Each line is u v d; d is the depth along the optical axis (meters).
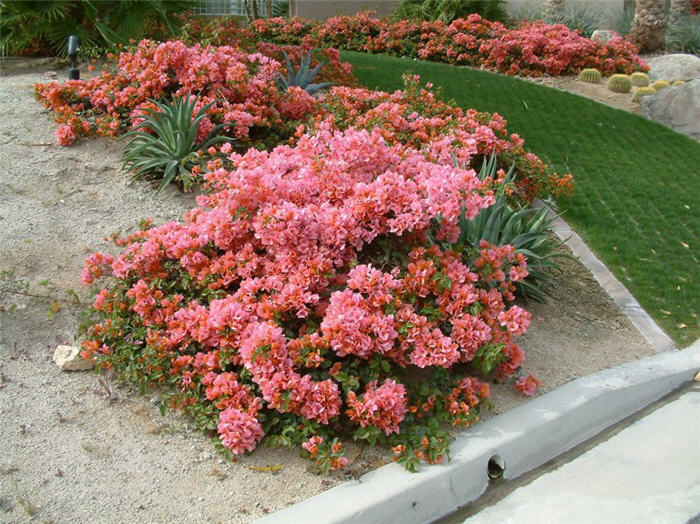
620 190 7.87
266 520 3.23
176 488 3.43
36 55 9.38
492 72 12.70
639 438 4.32
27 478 3.42
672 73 12.88
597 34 15.34
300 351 3.79
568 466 4.06
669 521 3.58
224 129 6.52
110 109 6.60
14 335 4.33
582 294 5.73
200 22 9.82
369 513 3.31
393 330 3.82
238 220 4.36
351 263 4.22
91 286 4.76
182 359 3.87
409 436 3.76
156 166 6.10
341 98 7.63
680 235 6.90
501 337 4.16
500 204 5.12
